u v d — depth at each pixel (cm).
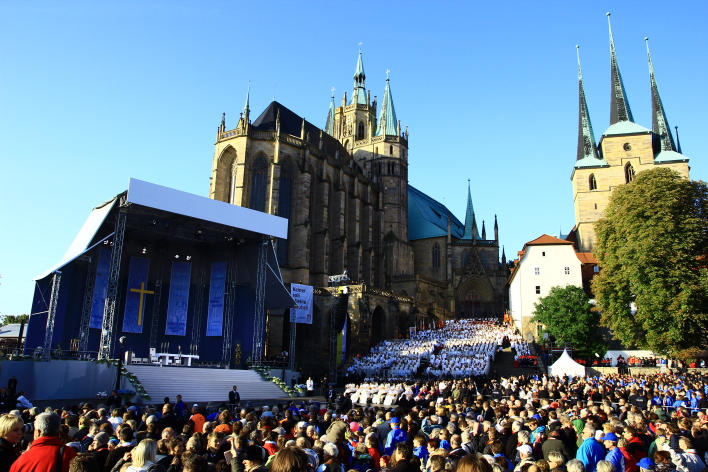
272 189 9156
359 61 15038
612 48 12112
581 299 7762
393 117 13450
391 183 12900
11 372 4284
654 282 5844
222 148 9444
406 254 12750
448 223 13375
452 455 1231
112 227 6256
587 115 11900
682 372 5962
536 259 9025
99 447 1268
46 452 915
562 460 1080
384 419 2019
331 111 16012
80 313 6025
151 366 5109
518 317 9500
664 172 6488
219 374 5569
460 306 13175
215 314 6969
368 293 8619
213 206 5738
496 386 4444
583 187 11381
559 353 7494
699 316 5550
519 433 1439
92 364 4656
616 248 6588
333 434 1491
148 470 951
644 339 6450
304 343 8519
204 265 7256
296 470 748
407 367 6812
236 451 1209
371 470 1213
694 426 1591
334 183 10500
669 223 5966
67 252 6162
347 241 10775
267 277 6800
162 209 5256
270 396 5497
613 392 3572
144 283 6781
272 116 10525
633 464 1352
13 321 13025
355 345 8231
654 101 11856
